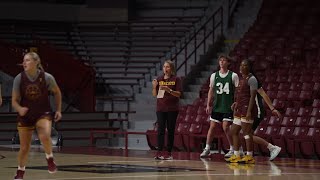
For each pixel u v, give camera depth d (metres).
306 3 29.47
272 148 16.56
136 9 33.53
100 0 33.00
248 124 15.27
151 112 26.17
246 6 30.94
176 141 20.98
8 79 27.78
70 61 27.61
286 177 12.05
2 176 12.27
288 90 22.23
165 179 11.62
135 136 24.44
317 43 26.17
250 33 28.06
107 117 26.30
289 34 27.41
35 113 10.44
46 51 27.70
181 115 22.39
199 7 32.75
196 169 13.73
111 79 28.55
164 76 16.52
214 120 17.03
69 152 19.69
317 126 18.94
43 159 16.62
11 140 24.75
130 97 27.31
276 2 29.84
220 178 11.83
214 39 29.36
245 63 15.23
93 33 32.06
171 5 33.31
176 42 30.42
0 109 27.16
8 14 32.34
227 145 19.17
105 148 22.17
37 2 32.84
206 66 27.67
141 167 14.20
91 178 11.70
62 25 32.69
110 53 30.20
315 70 23.39
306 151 18.19
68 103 27.75
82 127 25.64
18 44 27.91
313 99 21.30
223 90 16.72
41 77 10.45
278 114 15.27
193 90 26.39
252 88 15.12
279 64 25.33
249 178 11.84
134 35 31.12
